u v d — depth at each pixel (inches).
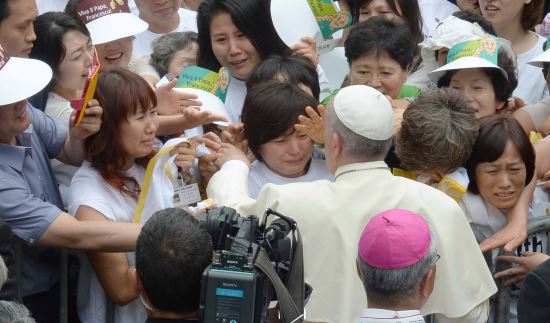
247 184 518.9
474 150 509.0
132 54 718.5
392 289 363.6
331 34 641.0
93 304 500.1
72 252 518.6
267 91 526.0
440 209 446.9
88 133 492.7
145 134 498.3
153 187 502.0
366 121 443.5
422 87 664.4
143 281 354.9
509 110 634.8
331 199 446.3
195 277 351.6
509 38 762.8
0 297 431.2
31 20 533.3
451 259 441.7
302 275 391.5
